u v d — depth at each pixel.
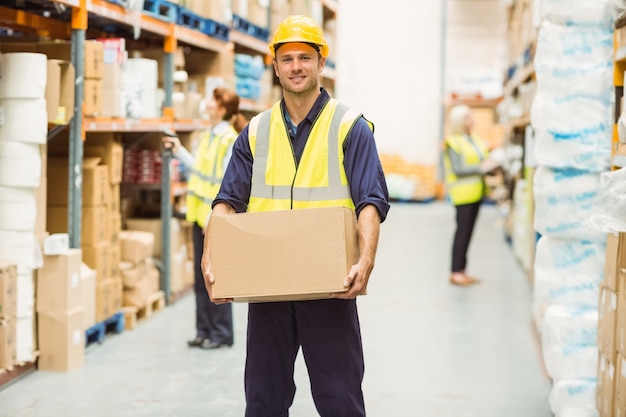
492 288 8.59
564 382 4.19
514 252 11.16
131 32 7.26
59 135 6.17
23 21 5.45
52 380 5.00
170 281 7.32
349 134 3.03
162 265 7.25
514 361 5.66
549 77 4.38
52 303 5.13
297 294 2.80
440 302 7.82
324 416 3.11
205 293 5.80
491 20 19.50
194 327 6.48
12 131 4.79
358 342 3.13
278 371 3.14
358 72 20.09
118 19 5.83
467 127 8.65
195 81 8.12
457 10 19.59
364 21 19.97
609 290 3.80
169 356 5.61
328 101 3.10
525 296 8.16
